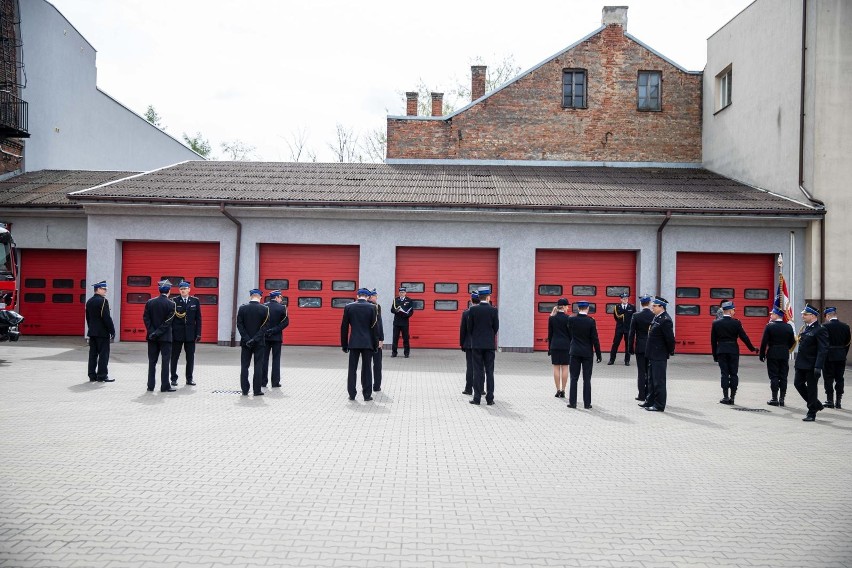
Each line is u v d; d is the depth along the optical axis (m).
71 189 24.20
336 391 12.90
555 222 20.66
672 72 26.80
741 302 21.06
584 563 5.00
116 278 20.98
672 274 20.72
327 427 9.61
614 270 21.20
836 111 20.28
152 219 20.88
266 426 9.58
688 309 21.02
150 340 12.45
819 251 20.23
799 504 6.58
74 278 23.25
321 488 6.71
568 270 21.17
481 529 5.66
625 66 26.62
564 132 26.53
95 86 32.56
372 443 8.70
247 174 23.89
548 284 21.14
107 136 33.75
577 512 6.19
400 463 7.74
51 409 10.52
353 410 10.97
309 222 20.80
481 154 26.58
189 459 7.70
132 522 5.63
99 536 5.29
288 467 7.46
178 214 20.75
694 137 26.83
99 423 9.55
